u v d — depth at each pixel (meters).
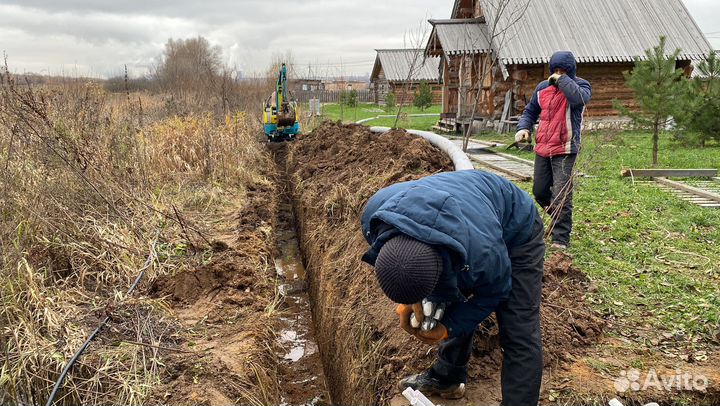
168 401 3.61
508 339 2.83
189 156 9.82
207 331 4.62
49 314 4.15
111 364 3.86
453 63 21.77
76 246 5.34
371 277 4.94
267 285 5.79
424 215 2.33
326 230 6.91
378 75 47.75
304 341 6.02
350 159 9.18
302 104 26.64
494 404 3.33
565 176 5.62
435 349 3.65
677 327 4.07
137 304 4.70
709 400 3.39
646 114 11.46
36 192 5.68
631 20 18.66
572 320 4.06
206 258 5.89
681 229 6.11
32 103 6.59
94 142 7.21
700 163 10.62
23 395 3.58
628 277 4.91
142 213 6.65
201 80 23.34
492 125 18.62
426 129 22.58
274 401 4.30
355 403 4.12
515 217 2.80
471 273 2.40
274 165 13.42
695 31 18.64
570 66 5.54
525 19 18.19
